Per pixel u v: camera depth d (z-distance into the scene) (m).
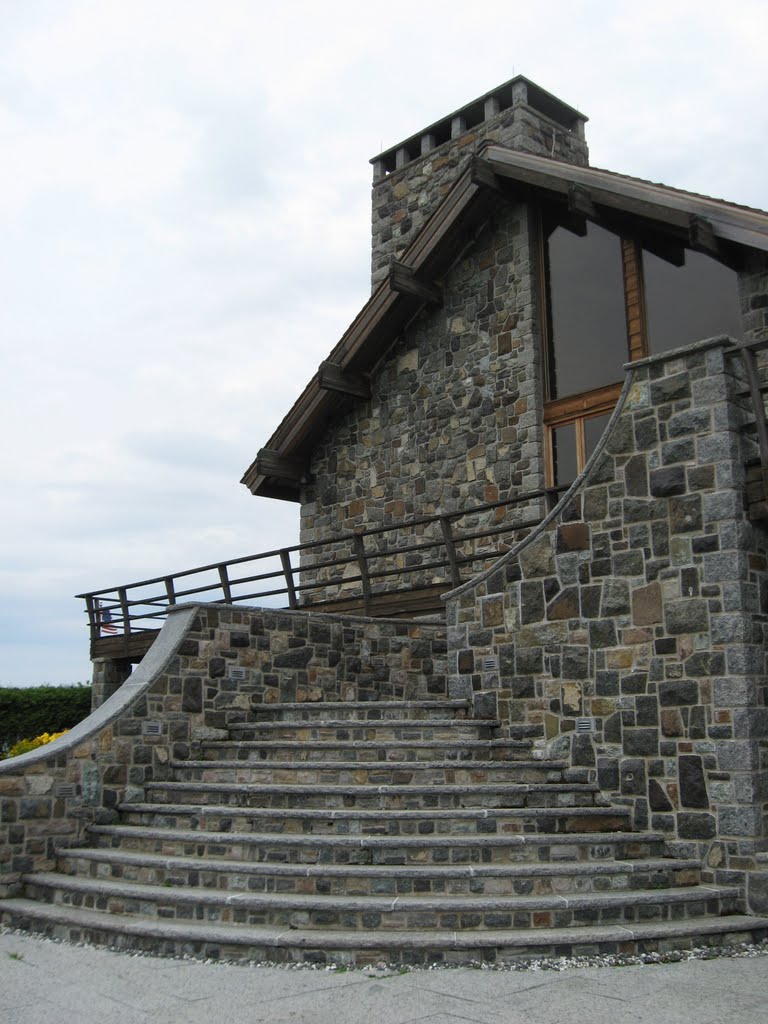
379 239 16.86
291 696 10.95
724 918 6.95
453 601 9.86
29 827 8.52
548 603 8.97
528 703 8.98
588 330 13.52
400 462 15.30
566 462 13.46
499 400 14.05
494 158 13.67
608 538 8.60
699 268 12.23
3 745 19.98
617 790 8.13
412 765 8.35
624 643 8.33
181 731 9.80
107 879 7.92
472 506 14.12
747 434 8.16
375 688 11.90
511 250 14.24
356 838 7.21
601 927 6.59
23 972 6.24
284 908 6.65
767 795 7.50
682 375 8.27
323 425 16.47
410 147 17.00
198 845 7.77
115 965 6.36
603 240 13.52
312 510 16.55
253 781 8.88
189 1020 5.21
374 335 15.40
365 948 6.22
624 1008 5.30
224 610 10.45
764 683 7.71
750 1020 5.09
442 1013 5.23
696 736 7.71
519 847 7.24
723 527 7.81
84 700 20.89
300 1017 5.20
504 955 6.22
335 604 15.13
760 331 11.01
